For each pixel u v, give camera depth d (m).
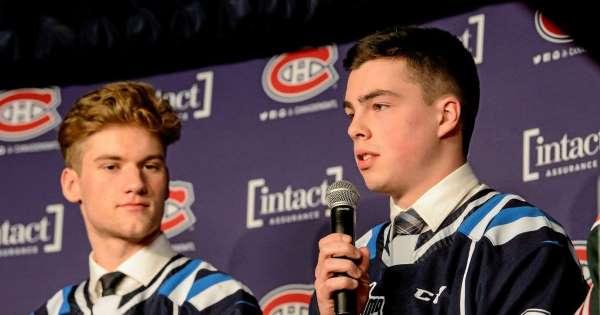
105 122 4.59
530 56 5.06
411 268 3.91
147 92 4.68
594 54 4.95
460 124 4.05
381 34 4.13
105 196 4.52
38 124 5.79
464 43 5.21
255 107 5.51
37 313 4.61
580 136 4.87
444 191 3.99
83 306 4.54
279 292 5.21
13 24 5.91
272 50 5.57
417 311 3.80
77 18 5.91
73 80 5.86
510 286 3.70
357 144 4.03
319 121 5.38
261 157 5.42
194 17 5.69
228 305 4.45
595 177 4.80
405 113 4.00
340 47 5.46
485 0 5.23
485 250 3.79
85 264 5.50
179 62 5.73
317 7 5.47
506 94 5.05
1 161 5.75
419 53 4.06
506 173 4.95
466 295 3.74
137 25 5.78
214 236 5.37
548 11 5.08
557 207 4.83
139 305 4.47
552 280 3.70
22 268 5.57
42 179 5.68
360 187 5.20
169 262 4.57
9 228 5.63
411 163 3.99
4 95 5.86
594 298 3.27
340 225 3.68
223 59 5.65
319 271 3.60
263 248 5.29
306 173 5.33
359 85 4.06
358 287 3.58
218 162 5.47
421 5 5.36
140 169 4.57
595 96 4.90
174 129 4.67
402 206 4.06
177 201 5.46
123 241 4.55
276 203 5.34
